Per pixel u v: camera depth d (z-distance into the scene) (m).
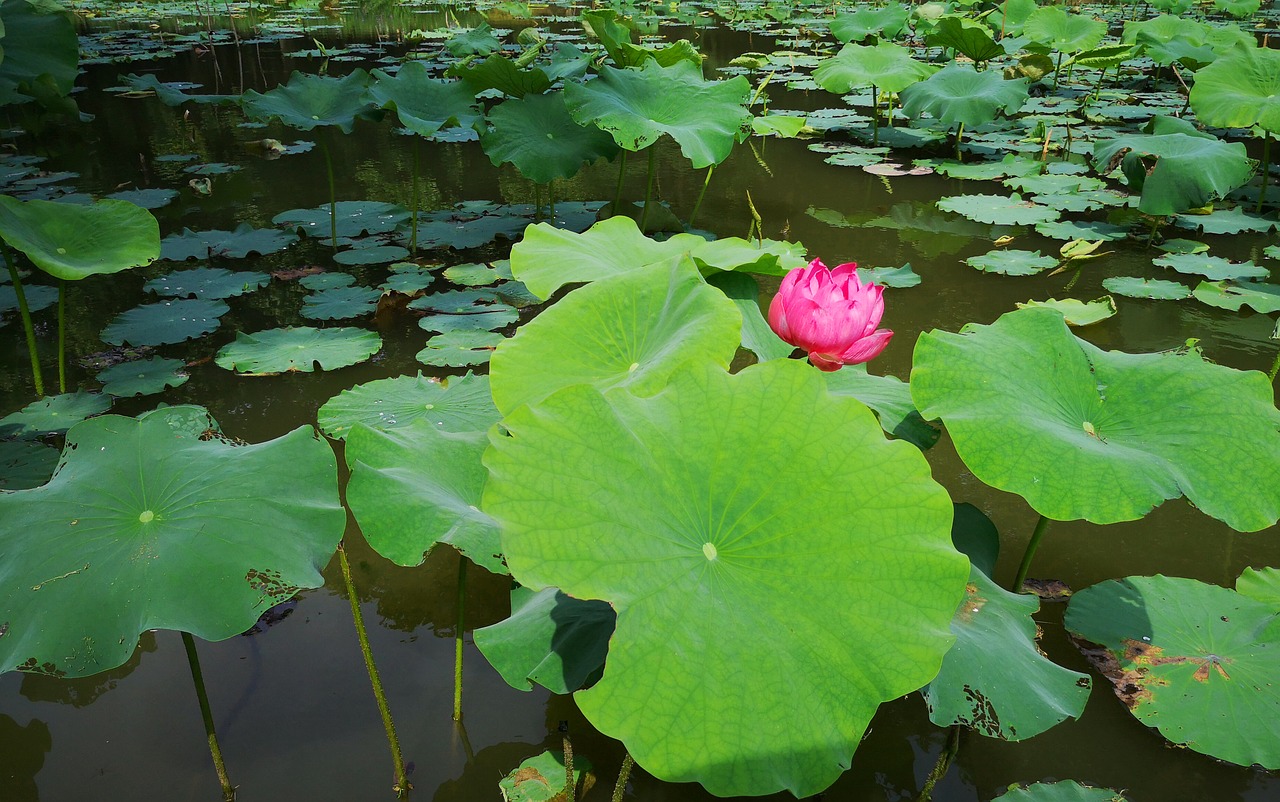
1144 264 3.40
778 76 7.29
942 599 1.21
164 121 5.56
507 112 3.32
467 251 3.46
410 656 1.67
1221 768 1.50
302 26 9.61
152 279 3.09
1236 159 3.55
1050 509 1.41
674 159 4.94
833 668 1.17
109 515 1.39
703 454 1.28
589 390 1.29
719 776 1.11
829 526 1.25
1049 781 1.48
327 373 2.54
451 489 1.54
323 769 1.48
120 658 1.26
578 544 1.19
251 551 1.35
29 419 2.21
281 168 4.61
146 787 1.45
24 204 2.13
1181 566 1.90
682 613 1.17
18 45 3.24
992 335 1.64
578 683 1.34
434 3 11.80
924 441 1.60
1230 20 9.89
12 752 1.50
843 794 1.45
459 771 1.48
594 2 11.56
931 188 4.43
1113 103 6.24
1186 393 1.56
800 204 4.14
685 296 1.61
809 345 1.52
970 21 7.44
